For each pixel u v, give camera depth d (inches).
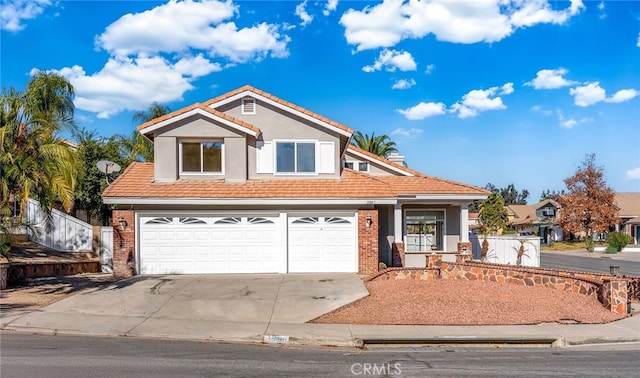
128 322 473.1
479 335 438.3
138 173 808.3
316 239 748.0
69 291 604.1
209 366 324.8
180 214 733.9
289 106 810.8
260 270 737.6
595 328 472.7
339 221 751.1
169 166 775.7
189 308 530.6
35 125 574.2
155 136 776.9
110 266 816.9
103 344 392.8
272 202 730.2
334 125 810.8
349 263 747.4
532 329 463.5
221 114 778.2
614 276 592.1
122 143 1288.1
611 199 2003.0
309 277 700.7
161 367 319.0
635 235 2282.2
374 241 742.5
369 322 487.2
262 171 807.7
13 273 647.1
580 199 1998.0
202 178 790.5
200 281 666.8
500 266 656.4
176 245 732.7
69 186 574.2
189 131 780.6
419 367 334.0
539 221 2444.6
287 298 571.2
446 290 602.2
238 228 740.0
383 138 1786.4
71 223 842.2
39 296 575.2
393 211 879.7
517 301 558.9
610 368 334.3
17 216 733.9
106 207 1039.0
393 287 619.2
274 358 355.9
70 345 384.5
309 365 334.6
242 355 363.9
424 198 854.5
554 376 311.1
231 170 786.2
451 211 907.4
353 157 985.5
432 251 884.6
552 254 1755.7
